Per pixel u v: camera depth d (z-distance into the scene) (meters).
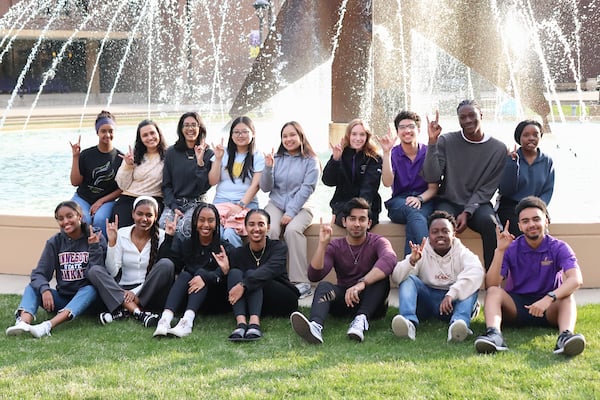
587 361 4.16
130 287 5.41
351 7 9.55
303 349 4.53
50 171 10.66
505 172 5.83
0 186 9.42
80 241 5.33
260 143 12.56
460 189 5.89
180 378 4.00
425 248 5.06
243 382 3.94
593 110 19.39
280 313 5.32
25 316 5.02
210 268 5.30
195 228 5.26
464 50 9.94
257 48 30.94
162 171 6.21
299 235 5.98
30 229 6.34
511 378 3.90
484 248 5.71
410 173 6.08
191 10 31.34
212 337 4.82
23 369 4.18
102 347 4.60
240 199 6.19
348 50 9.80
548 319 4.81
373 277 4.98
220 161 6.14
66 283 5.26
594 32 29.42
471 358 4.26
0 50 30.98
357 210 5.11
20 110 24.62
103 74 32.19
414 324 4.86
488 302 4.72
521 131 5.80
